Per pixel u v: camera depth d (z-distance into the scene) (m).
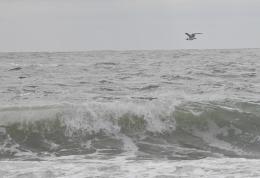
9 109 45.56
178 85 75.81
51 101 56.00
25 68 117.00
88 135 44.09
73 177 28.91
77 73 101.50
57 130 43.97
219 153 40.69
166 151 40.06
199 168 30.78
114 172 30.09
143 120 46.34
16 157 37.78
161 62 140.62
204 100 54.03
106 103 47.25
